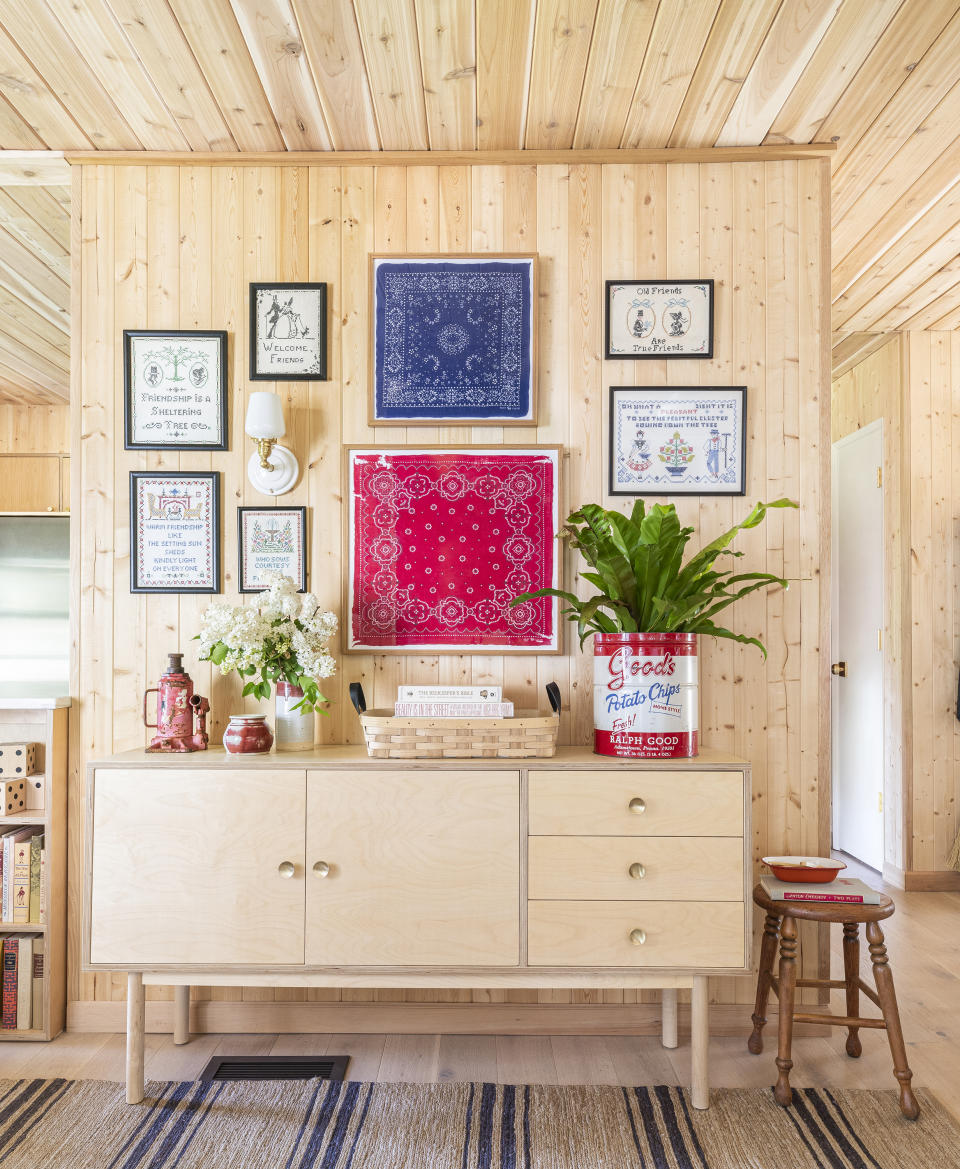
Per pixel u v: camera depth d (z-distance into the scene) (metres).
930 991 2.67
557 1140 1.87
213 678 2.50
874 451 4.28
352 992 2.42
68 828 2.47
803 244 2.51
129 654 2.51
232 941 2.04
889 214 2.85
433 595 2.49
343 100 2.29
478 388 2.51
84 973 2.45
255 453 2.52
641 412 2.50
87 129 2.43
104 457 2.53
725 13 1.95
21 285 3.47
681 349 2.50
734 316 2.51
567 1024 2.39
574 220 2.53
